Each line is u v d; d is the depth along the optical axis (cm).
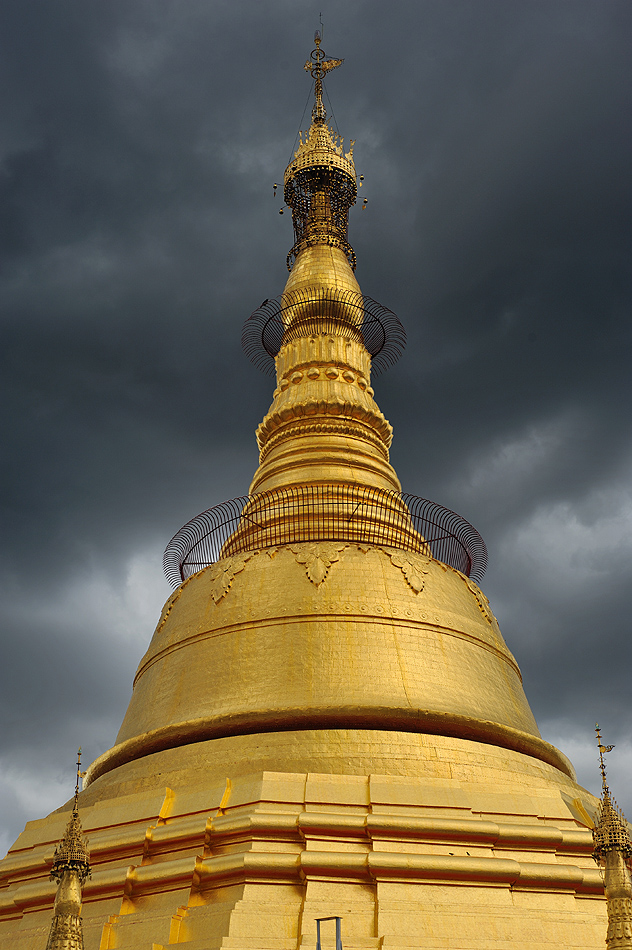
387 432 4844
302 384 4803
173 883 2780
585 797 3497
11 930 2905
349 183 5797
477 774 3203
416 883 2706
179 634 3791
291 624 3559
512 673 3912
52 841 3170
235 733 3297
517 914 2662
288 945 2550
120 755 3525
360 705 3253
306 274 5234
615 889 2367
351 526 4072
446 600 3809
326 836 2828
